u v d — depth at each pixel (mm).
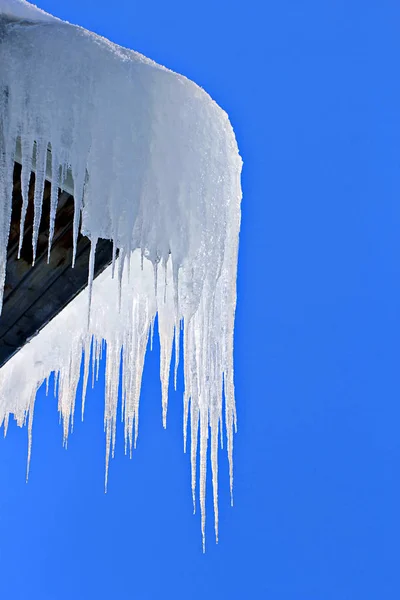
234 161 5270
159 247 4762
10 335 5824
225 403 5785
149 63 4809
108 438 7164
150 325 6562
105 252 5414
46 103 4262
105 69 4457
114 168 4480
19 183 4695
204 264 5023
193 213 4879
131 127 4535
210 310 5621
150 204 4676
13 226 4910
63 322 7035
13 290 5285
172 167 4730
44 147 4242
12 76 4184
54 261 5219
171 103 4715
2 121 4133
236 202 5387
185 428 6195
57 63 4312
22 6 4500
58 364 7254
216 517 6105
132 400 6590
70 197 4824
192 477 6180
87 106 4379
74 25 4609
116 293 6504
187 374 5898
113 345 7133
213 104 5031
